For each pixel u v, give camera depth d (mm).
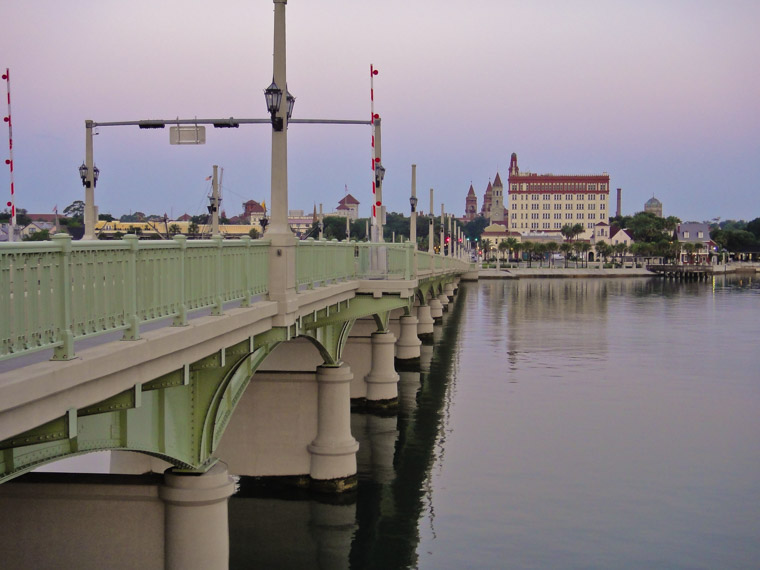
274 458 22547
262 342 15570
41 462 8875
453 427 30359
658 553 18719
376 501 22078
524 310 83062
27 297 7430
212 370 13195
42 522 13242
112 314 8945
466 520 20766
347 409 22906
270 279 15594
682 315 78625
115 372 8656
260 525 20516
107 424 10227
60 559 13242
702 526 20359
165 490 13039
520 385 38844
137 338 9398
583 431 29766
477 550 18938
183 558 13031
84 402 8141
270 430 22609
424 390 37406
